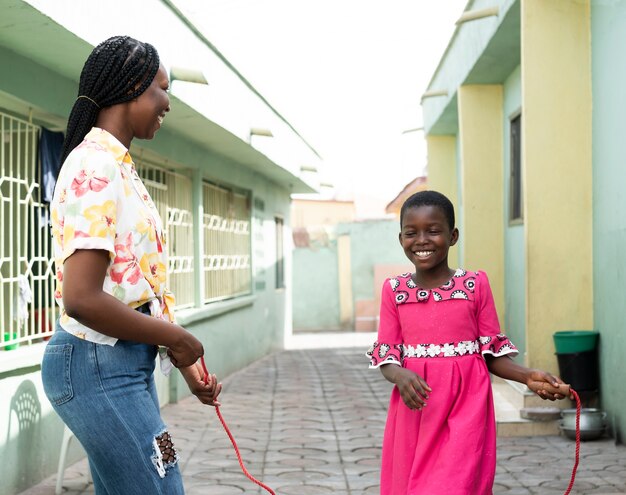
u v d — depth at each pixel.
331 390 9.84
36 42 5.21
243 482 5.43
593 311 7.04
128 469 2.26
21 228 5.86
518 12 7.50
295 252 22.33
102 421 2.23
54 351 2.28
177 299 9.64
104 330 2.19
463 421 3.13
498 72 9.66
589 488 5.09
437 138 14.26
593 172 7.03
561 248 7.11
